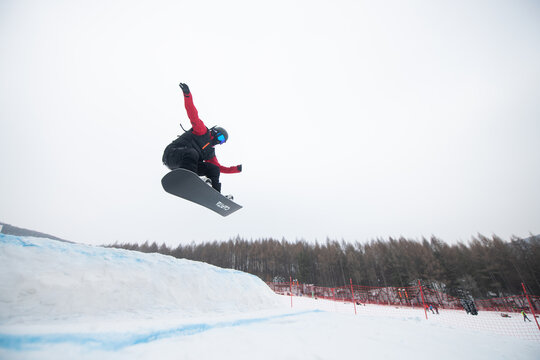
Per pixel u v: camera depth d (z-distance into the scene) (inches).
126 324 89.2
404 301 1048.8
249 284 251.6
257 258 2017.7
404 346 99.8
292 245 2225.6
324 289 1299.2
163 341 81.0
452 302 981.8
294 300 669.3
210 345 80.1
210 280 213.2
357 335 115.2
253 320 139.2
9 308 99.1
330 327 132.7
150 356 64.3
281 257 1961.1
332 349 86.3
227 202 119.0
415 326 164.2
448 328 174.2
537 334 378.3
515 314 635.5
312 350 82.9
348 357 78.2
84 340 65.1
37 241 135.9
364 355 82.0
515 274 1211.9
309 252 1916.8
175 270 193.9
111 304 133.8
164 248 2422.5
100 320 117.0
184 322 102.9
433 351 96.3
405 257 1496.1
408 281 1353.3
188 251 2352.4
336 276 1622.8
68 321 107.2
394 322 174.7
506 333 395.2
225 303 199.5
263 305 233.3
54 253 135.0
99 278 140.9
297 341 94.4
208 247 2343.8
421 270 1374.3
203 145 105.8
